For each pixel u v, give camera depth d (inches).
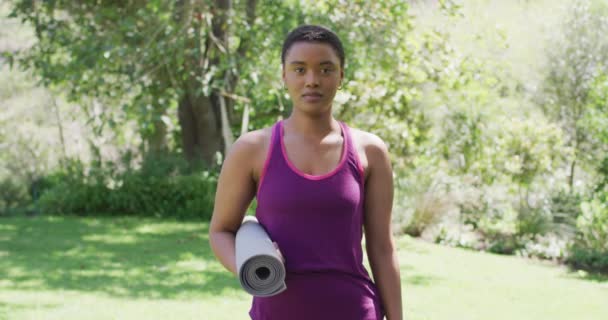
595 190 424.5
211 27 438.9
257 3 475.2
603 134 411.5
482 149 451.8
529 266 345.4
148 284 276.4
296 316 74.7
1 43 710.5
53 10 496.4
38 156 609.0
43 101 690.8
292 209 75.1
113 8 486.9
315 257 75.4
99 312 225.6
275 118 530.9
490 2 597.3
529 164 444.1
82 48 420.8
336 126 79.6
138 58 409.7
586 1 511.5
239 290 267.7
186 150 552.4
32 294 252.5
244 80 449.7
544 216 405.4
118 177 530.3
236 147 78.8
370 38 426.0
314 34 75.9
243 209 80.2
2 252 351.6
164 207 525.7
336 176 76.2
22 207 554.6
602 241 356.8
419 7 526.6
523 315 236.8
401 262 342.6
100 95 478.3
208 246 378.9
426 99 470.0
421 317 229.3
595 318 234.8
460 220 436.5
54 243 384.2
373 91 458.3
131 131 653.9
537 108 522.9
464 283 291.9
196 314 225.6
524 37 566.3
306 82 75.5
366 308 76.5
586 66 490.0
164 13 426.9
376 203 80.7
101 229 446.3
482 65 479.8
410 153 469.4
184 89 485.4
